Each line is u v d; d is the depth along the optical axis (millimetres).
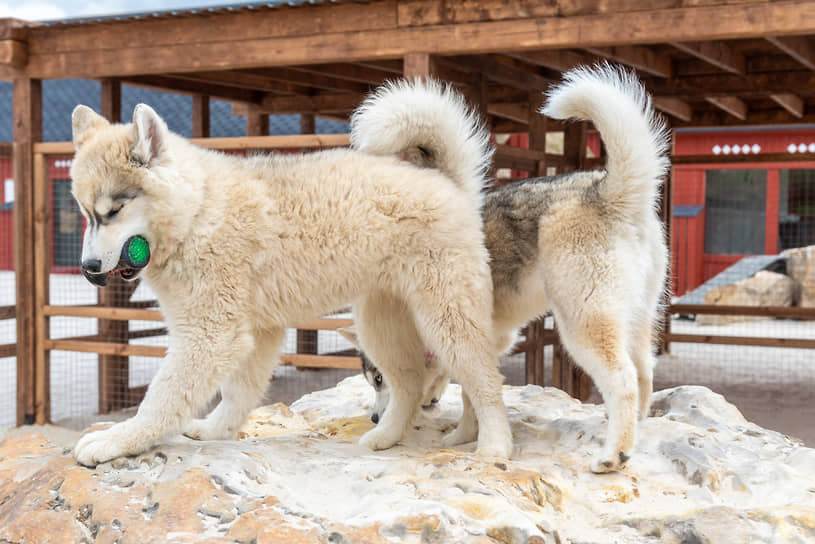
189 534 2619
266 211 3324
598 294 3363
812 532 2816
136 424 3154
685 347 13070
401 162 3619
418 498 2854
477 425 3854
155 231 3180
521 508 2900
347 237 3387
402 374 3771
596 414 4355
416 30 6418
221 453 3172
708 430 3898
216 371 3242
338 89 9922
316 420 4617
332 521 2666
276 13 6832
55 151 7793
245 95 10969
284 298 3420
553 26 6051
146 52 7332
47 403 8078
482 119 7508
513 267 3711
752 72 8703
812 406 8742
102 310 7684
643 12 5820
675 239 17750
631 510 3098
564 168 8711
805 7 5414
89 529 2758
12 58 7645
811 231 17000
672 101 10430
